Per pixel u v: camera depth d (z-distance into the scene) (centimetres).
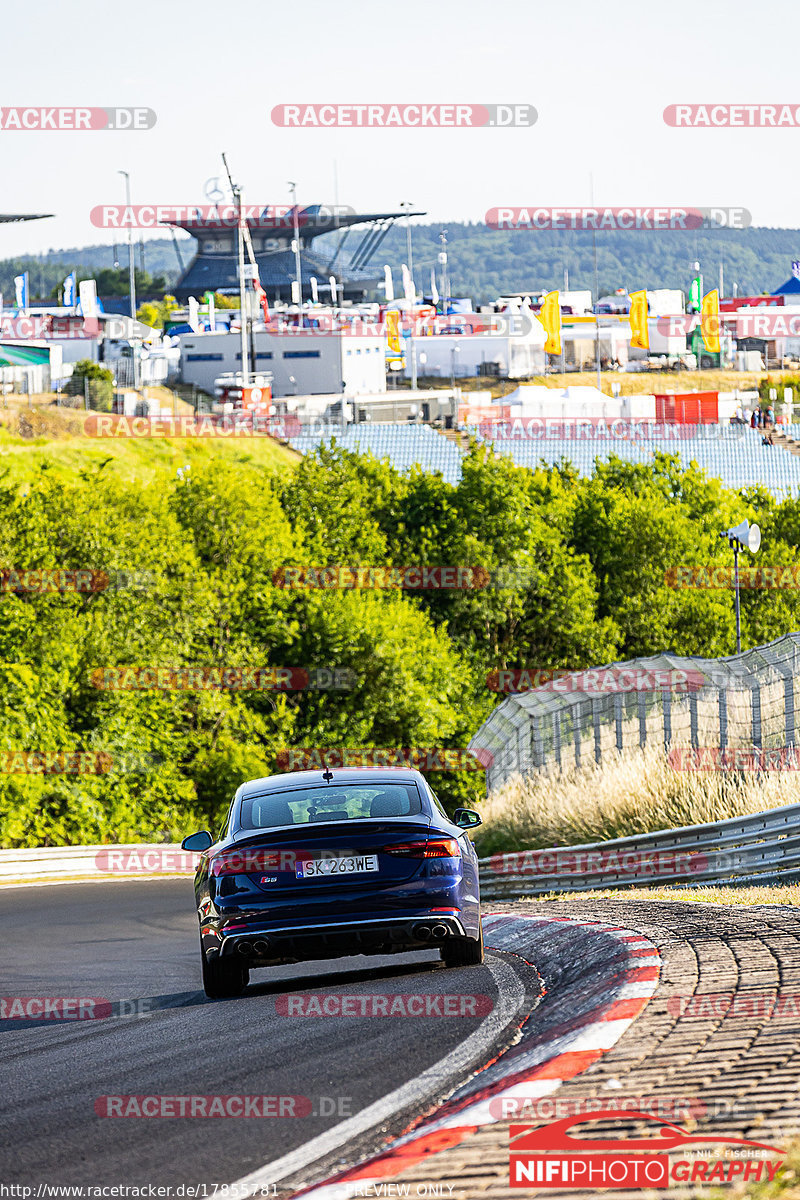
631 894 3800
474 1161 1057
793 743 5247
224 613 16012
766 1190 906
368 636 15575
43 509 15900
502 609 18175
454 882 2345
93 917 5306
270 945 2300
